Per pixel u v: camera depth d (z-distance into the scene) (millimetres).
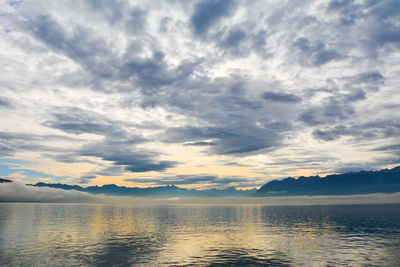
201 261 44625
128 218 133375
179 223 109188
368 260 45281
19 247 55500
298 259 45969
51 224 100375
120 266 41594
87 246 56875
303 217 141250
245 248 55312
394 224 101625
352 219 125375
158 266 41625
